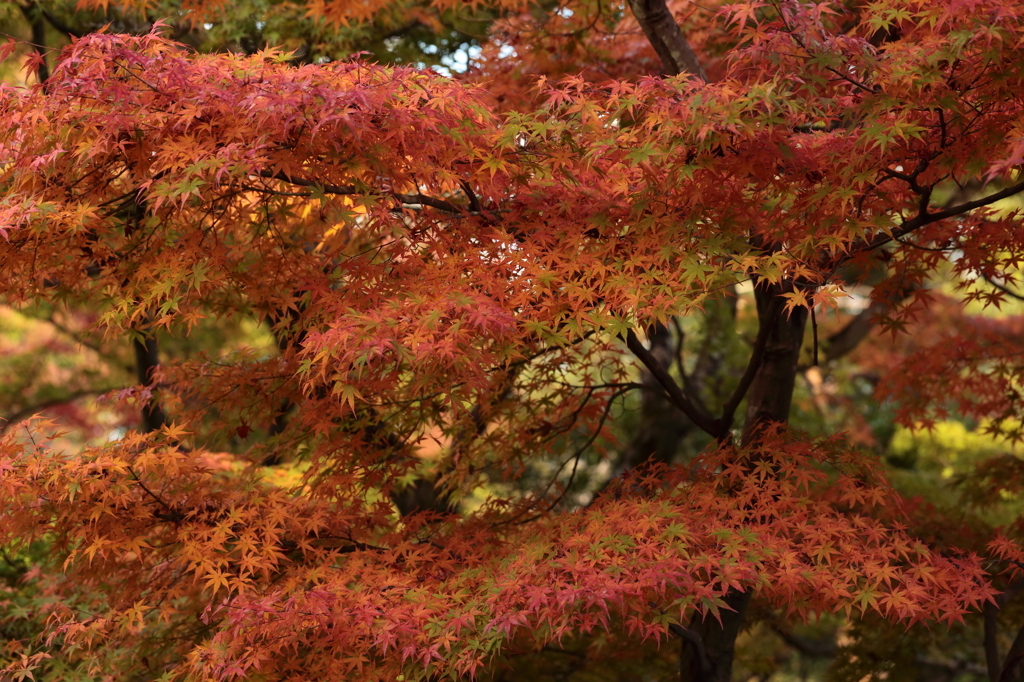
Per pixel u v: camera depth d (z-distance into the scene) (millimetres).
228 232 3658
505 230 3467
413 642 3096
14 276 3570
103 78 2877
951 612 3066
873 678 5691
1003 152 3143
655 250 3299
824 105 3213
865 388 12375
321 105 2791
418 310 2977
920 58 2883
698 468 4082
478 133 3229
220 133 3066
